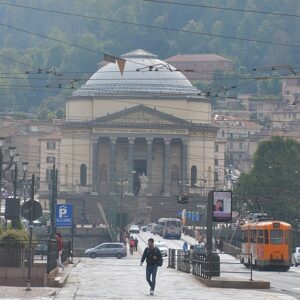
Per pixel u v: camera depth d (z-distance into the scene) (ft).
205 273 350.43
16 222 375.04
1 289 282.77
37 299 260.42
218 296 289.12
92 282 331.57
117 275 377.71
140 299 275.39
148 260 293.43
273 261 508.94
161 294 292.40
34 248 334.65
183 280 356.79
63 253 443.73
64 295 274.77
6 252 314.96
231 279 335.47
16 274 304.71
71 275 370.53
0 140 450.71
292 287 353.92
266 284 330.34
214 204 363.56
